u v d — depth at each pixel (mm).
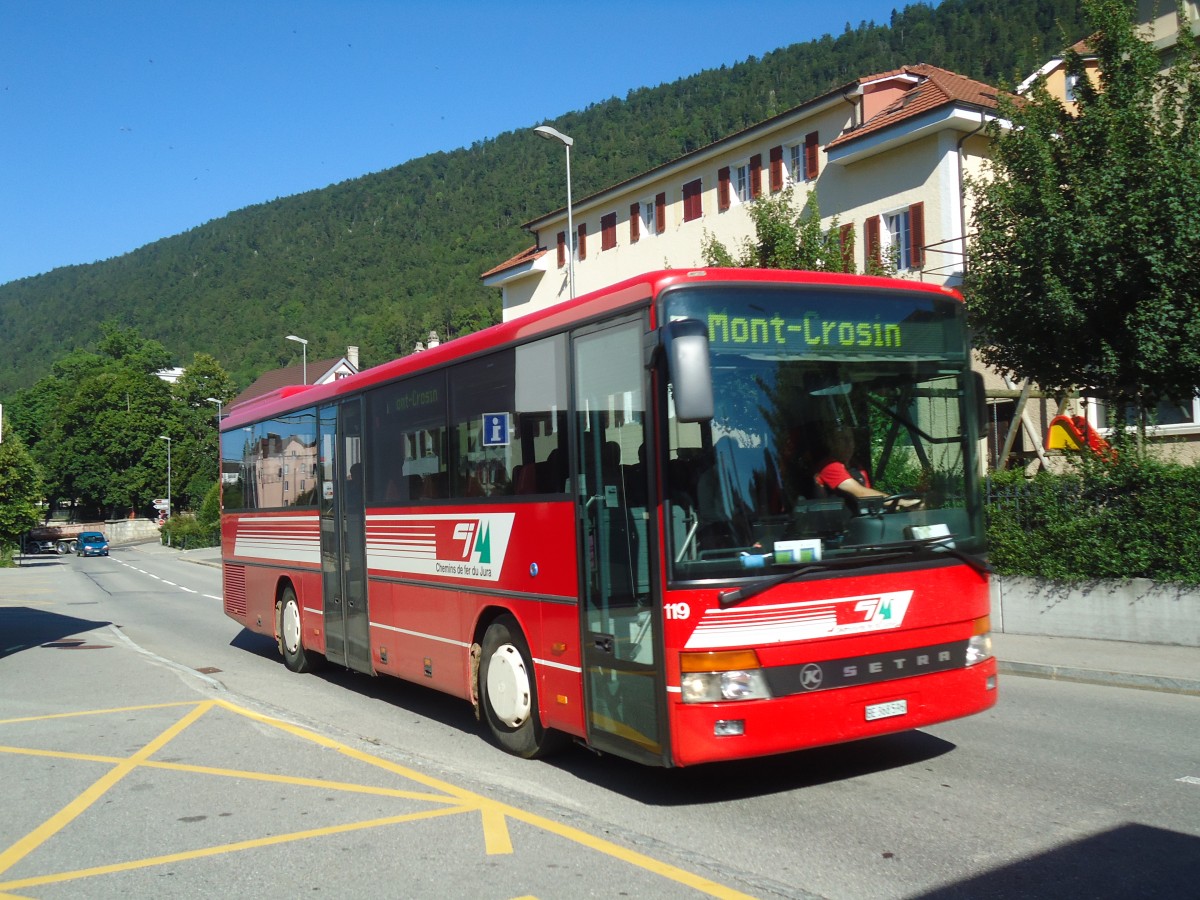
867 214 30656
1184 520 12234
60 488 107000
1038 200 14117
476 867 5664
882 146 29344
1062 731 8570
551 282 48562
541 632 7637
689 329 5781
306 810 6852
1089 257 13328
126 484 106188
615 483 6742
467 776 7652
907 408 6895
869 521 6570
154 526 109312
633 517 6543
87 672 13305
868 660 6430
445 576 9078
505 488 8133
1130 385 13656
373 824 6496
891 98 32250
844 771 7395
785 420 6480
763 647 6148
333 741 8875
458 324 171875
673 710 6152
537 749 8000
